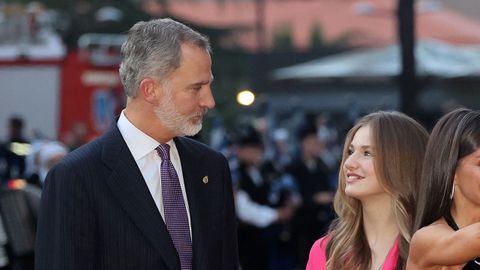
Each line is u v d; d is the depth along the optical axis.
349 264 9.33
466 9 89.25
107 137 9.16
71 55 33.75
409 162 9.13
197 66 8.91
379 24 73.38
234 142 27.92
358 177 9.27
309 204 23.02
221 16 85.62
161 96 8.91
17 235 16.11
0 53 34.31
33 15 34.41
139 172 9.02
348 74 34.03
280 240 21.78
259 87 58.75
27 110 33.84
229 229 9.63
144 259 8.83
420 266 7.74
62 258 8.68
